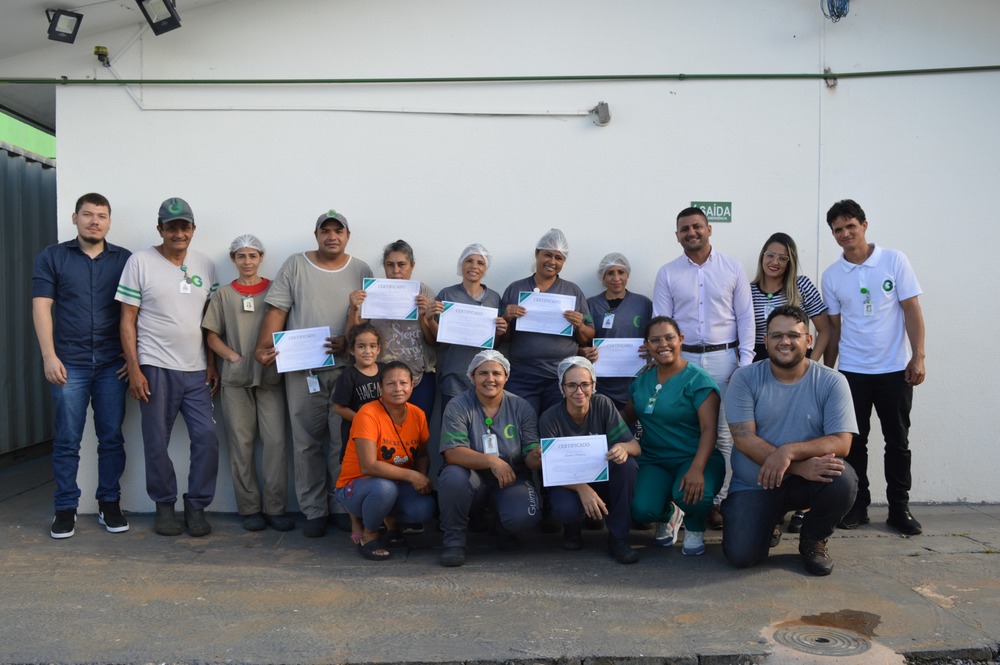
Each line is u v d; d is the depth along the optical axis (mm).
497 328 4844
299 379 4859
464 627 3395
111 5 4809
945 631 3344
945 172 5379
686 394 4387
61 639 3283
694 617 3490
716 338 4801
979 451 5383
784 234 4934
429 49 5250
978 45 5367
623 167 5312
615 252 5297
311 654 3158
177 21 4723
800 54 5355
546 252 4875
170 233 4719
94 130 5137
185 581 3957
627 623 3434
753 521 4082
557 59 5293
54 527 4672
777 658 3129
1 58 5105
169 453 5180
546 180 5297
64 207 5133
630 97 5312
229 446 4938
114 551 4441
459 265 5055
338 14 5219
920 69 5355
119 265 4844
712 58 5336
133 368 4676
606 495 4359
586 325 4938
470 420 4340
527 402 4488
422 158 5258
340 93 5234
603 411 4363
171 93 5168
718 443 4883
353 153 5238
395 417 4441
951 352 5367
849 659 3111
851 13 5359
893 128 5371
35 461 6953
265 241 5203
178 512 5152
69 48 5117
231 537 4750
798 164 5355
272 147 5207
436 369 5168
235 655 3152
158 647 3217
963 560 4227
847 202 4762
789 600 3678
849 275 4809
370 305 4801
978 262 5383
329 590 3832
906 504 4770
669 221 5324
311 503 4840
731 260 4832
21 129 8062
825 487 3967
